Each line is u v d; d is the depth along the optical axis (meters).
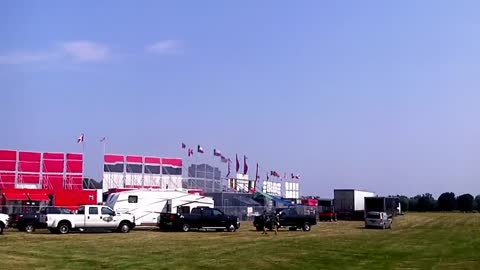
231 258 21.73
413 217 81.31
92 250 24.53
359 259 22.14
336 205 69.31
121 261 20.19
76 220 36.84
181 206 43.97
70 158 58.25
